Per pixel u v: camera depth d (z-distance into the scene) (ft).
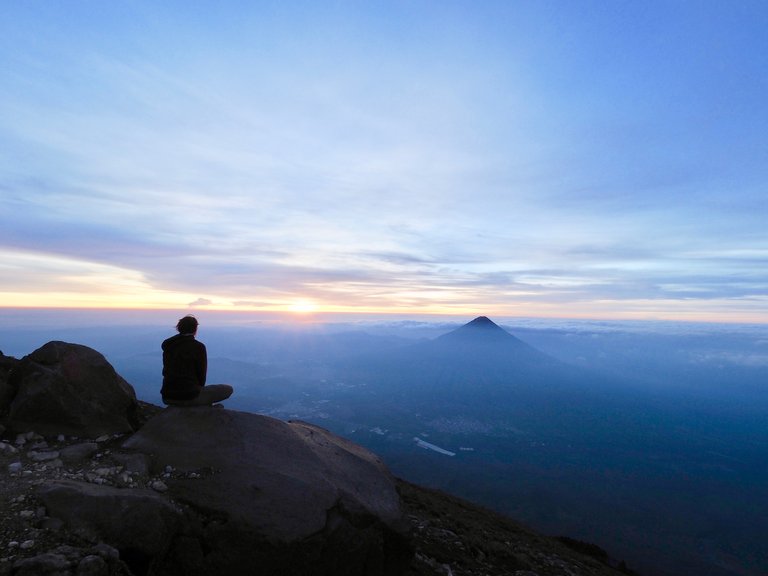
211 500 17.61
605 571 47.52
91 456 19.74
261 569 16.53
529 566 33.42
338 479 21.66
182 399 23.17
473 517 49.26
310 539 17.66
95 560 12.75
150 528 15.19
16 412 21.29
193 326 24.36
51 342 23.81
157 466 19.40
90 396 22.71
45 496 15.40
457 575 27.22
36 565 11.89
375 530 20.43
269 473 19.80
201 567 15.89
